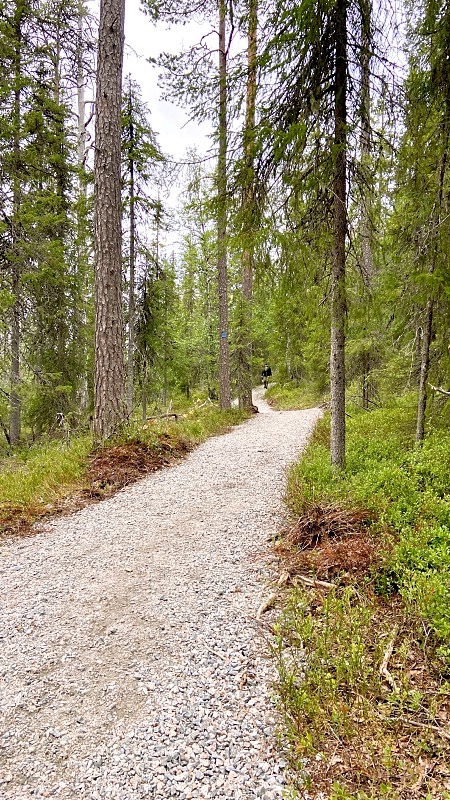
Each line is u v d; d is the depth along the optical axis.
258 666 3.30
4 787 2.48
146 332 15.80
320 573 4.38
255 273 6.40
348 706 2.80
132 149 13.17
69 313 14.38
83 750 2.69
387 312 8.05
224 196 6.39
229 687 3.11
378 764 2.42
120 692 3.14
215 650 3.52
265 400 29.27
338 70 5.85
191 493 7.43
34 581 4.78
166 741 2.70
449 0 5.74
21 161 12.65
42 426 14.43
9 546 5.72
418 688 2.94
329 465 6.96
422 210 6.41
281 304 6.38
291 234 5.86
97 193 9.16
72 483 7.76
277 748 2.59
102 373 9.38
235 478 8.12
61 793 2.42
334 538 4.86
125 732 2.80
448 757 2.45
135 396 17.30
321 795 2.30
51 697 3.13
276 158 5.47
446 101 6.10
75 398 15.22
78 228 13.80
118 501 7.22
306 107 5.79
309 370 22.38
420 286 6.71
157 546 5.50
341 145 5.54
